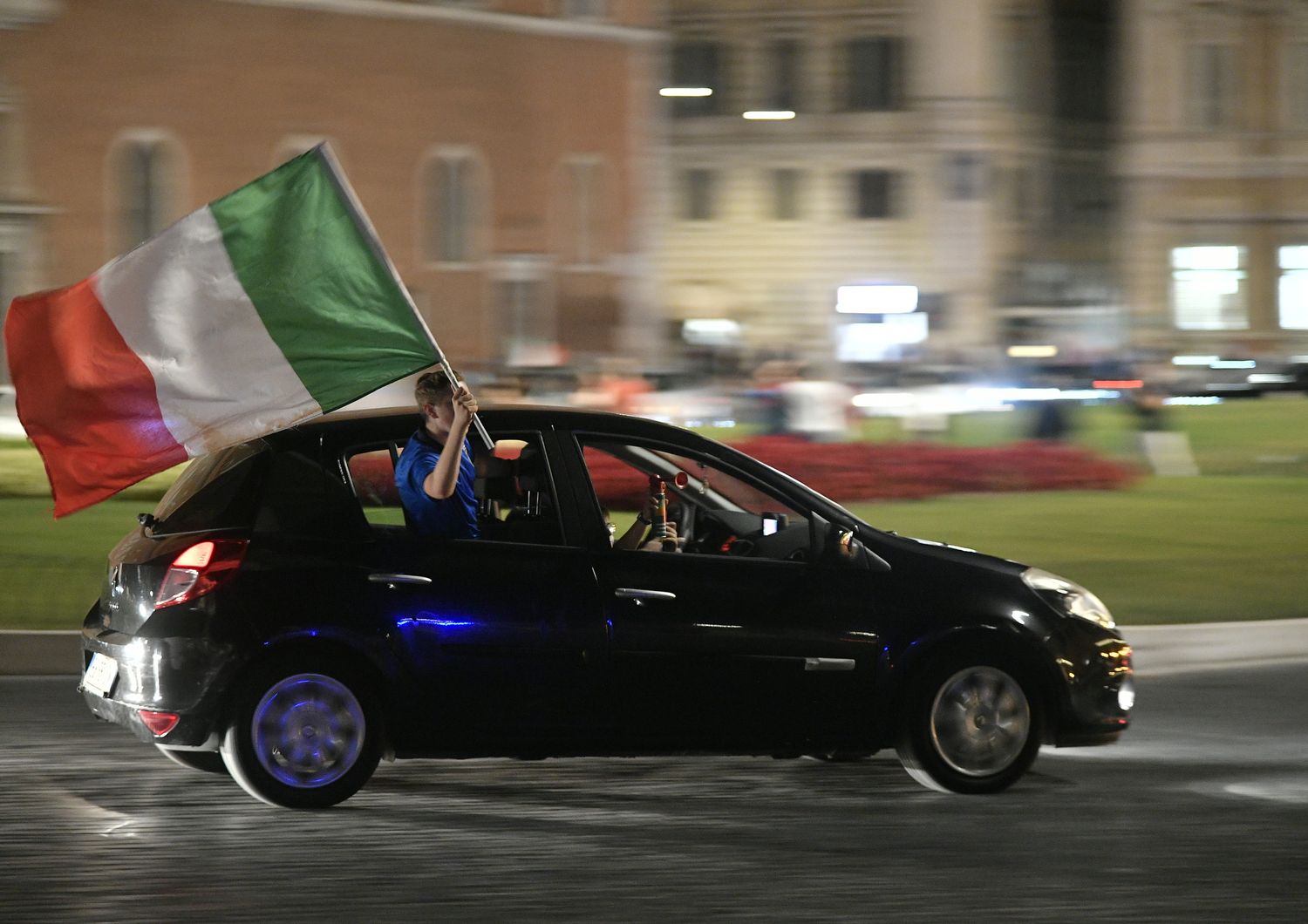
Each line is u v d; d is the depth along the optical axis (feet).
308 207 58.70
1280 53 429.38
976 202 471.62
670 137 494.18
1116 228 487.61
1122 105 463.01
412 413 59.52
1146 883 49.62
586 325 384.27
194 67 338.75
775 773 64.39
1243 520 144.05
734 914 46.24
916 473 158.61
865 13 481.46
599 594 58.23
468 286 369.30
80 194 328.90
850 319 483.92
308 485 57.72
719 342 488.85
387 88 358.84
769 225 489.26
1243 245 430.61
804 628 59.26
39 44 323.98
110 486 57.72
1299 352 429.79
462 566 57.77
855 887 48.85
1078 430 198.59
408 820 56.49
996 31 475.72
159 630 56.13
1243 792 61.82
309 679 56.70
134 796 59.62
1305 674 88.38
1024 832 55.67
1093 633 61.62
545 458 59.36
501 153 372.58
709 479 63.82
